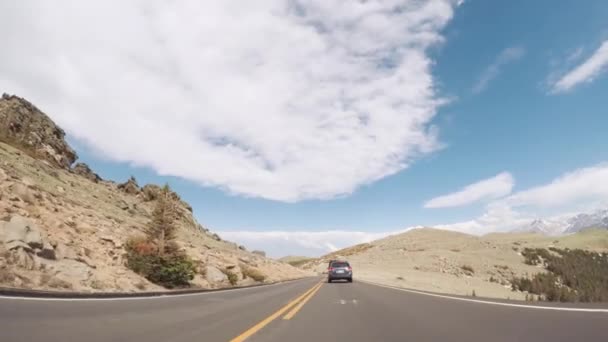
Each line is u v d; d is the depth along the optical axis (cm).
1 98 5834
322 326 996
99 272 2352
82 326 889
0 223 2027
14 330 793
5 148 4491
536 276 12681
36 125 5950
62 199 3734
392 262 11875
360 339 811
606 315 961
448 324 972
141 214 5875
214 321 1062
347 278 4028
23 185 2970
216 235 8462
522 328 847
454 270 11275
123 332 834
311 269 12738
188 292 2453
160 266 2877
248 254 7450
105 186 6525
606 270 18912
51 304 1251
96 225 3272
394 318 1134
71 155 6419
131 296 1894
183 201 8156
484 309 1241
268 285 3547
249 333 863
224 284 3728
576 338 712
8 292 1361
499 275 11944
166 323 1000
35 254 2047
